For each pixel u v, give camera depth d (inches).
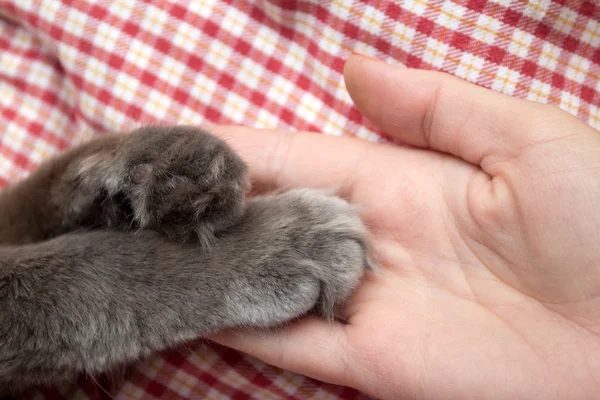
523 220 11.6
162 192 11.1
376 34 13.3
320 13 13.5
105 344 11.2
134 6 13.8
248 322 11.4
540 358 11.6
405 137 12.7
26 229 12.5
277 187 13.0
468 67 13.1
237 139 13.0
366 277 12.2
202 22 13.8
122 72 13.8
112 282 11.2
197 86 13.8
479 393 11.6
